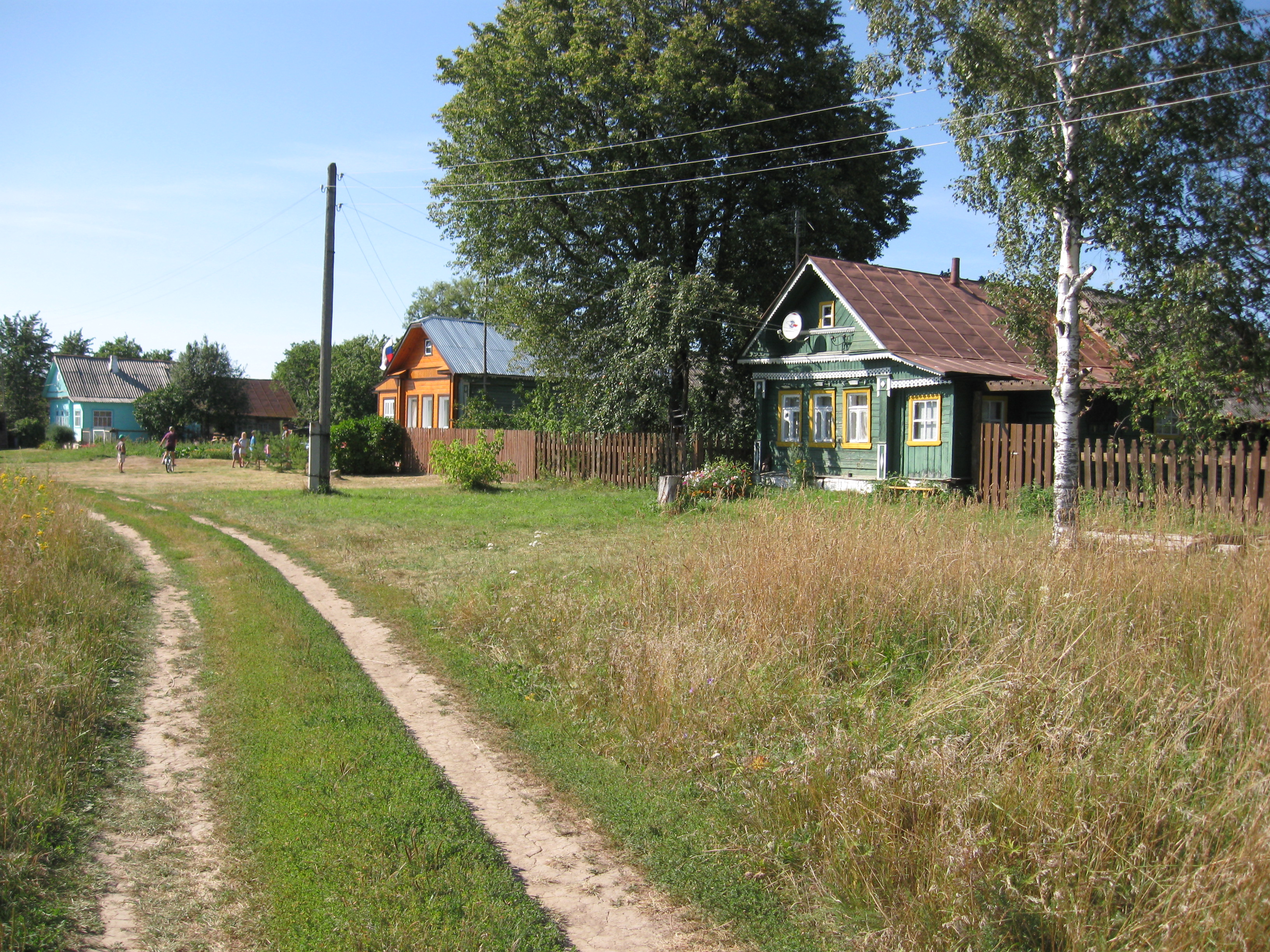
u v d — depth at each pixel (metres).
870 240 30.84
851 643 6.79
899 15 13.24
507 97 26.30
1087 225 13.29
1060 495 12.59
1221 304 13.81
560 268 28.94
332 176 22.45
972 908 3.53
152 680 6.99
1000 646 5.74
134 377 63.09
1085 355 20.86
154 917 3.73
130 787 5.00
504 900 3.88
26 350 63.38
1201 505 12.34
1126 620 6.40
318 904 3.78
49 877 3.99
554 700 6.61
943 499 10.56
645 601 8.18
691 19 26.06
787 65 27.44
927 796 4.21
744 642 6.71
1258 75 12.38
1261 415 15.36
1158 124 12.18
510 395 40.72
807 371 24.75
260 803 4.75
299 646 7.79
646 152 26.66
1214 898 3.29
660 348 24.56
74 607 8.16
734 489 20.45
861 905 3.88
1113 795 4.02
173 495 22.23
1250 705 4.89
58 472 30.00
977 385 21.03
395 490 24.36
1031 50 12.87
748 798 4.86
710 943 3.68
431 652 7.91
